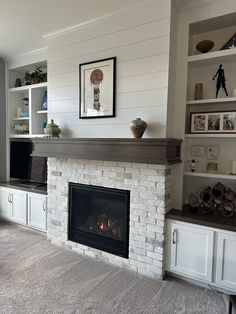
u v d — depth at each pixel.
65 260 2.71
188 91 2.52
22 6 2.38
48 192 3.16
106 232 2.79
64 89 2.98
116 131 2.60
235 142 2.46
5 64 4.00
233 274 2.05
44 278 2.34
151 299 2.06
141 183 2.42
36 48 3.50
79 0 2.28
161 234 2.33
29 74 3.84
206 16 2.29
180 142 2.43
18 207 3.60
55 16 2.58
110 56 2.59
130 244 2.52
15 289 2.16
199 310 1.94
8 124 4.08
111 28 2.57
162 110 2.30
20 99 4.25
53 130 2.89
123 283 2.28
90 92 2.75
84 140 2.59
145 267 2.44
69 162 2.94
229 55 2.22
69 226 2.98
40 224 3.36
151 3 2.31
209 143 2.57
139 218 2.45
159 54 2.30
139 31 2.40
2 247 3.00
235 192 2.48
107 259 2.69
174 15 2.31
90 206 2.97
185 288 2.23
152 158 2.21
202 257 2.18
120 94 2.55
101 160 2.52
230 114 2.29
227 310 1.94
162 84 2.30
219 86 2.44
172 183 2.50
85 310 1.91
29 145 3.74
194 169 2.55
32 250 2.94
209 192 2.47
